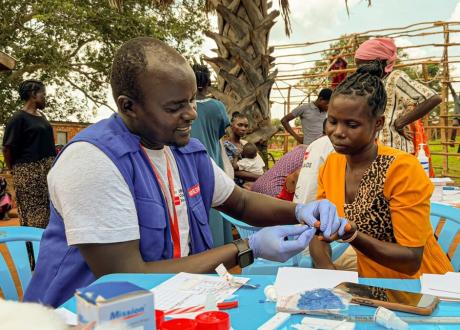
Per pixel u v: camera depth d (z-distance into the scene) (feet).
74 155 4.68
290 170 11.87
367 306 3.51
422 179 5.68
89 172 4.54
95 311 2.31
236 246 4.69
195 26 37.81
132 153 4.85
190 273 4.37
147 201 4.80
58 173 4.71
